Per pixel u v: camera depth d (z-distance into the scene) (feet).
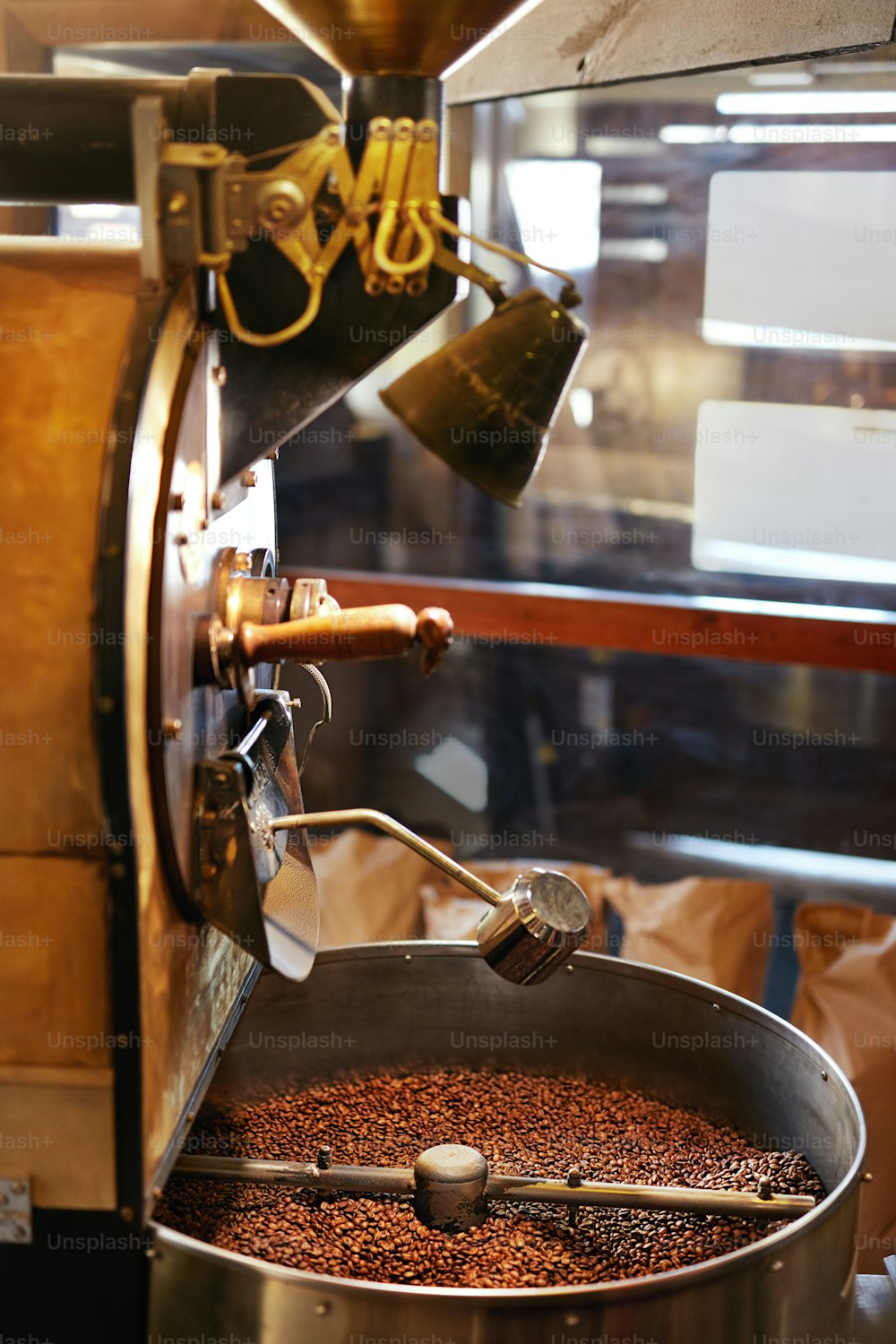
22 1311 3.74
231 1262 3.57
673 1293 3.55
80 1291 3.70
